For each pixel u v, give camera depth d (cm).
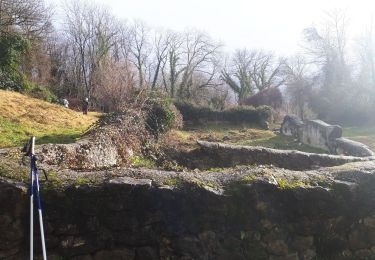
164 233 489
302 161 1011
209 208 499
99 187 481
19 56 2675
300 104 4047
